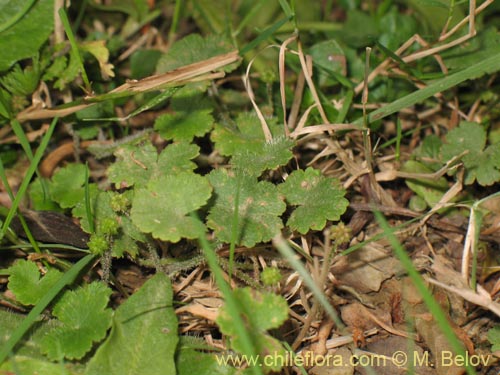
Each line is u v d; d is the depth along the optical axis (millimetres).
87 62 366
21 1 350
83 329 305
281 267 333
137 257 331
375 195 350
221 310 298
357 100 367
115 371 302
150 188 310
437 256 340
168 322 307
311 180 328
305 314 331
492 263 342
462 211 350
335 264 336
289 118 360
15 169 358
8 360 306
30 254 322
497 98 367
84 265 314
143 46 398
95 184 341
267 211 319
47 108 348
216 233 314
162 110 373
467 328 329
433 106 372
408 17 399
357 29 404
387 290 334
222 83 377
